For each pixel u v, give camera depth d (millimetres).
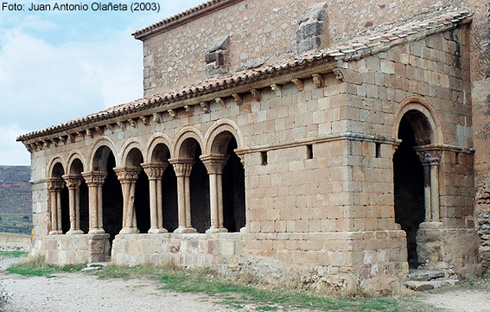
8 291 17297
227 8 25891
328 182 15773
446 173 18109
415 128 18141
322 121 15961
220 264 18688
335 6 21875
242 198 24797
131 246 22203
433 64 18000
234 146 25031
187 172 20781
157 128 21422
